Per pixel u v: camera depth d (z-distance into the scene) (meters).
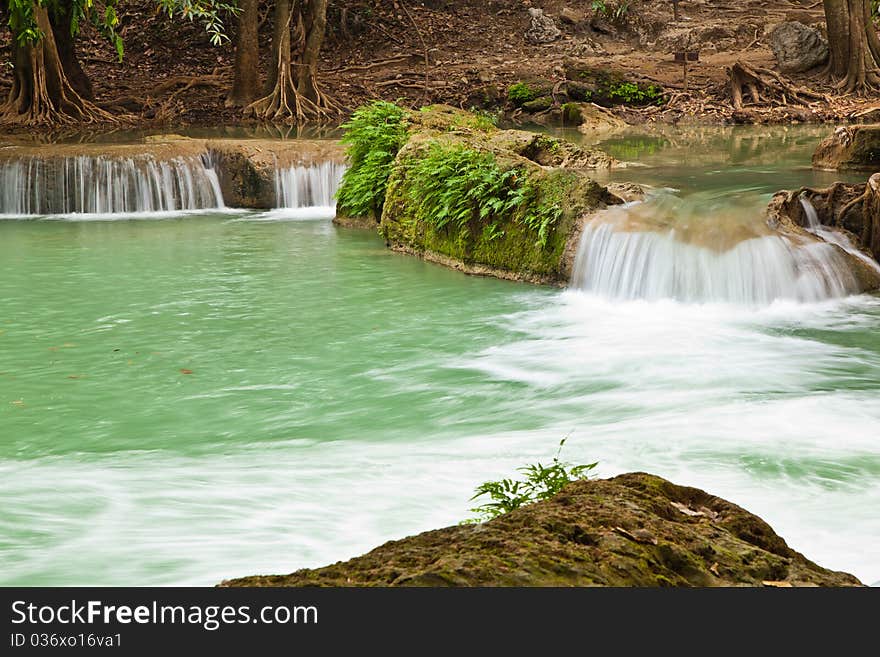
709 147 24.55
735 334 12.09
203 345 11.81
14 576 5.22
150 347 11.74
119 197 21.47
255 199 21.84
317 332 12.35
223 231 19.23
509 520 3.45
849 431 8.48
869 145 19.05
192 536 5.94
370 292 14.39
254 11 33.69
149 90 34.84
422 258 16.66
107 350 11.63
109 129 29.98
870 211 14.59
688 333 12.16
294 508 6.49
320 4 33.75
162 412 9.61
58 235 18.88
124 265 16.17
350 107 34.31
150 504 6.69
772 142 25.75
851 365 10.78
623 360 11.08
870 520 6.27
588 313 13.20
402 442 8.61
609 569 3.15
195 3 24.41
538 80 34.56
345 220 19.77
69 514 6.52
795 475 7.32
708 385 10.12
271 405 9.77
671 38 38.97
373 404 9.77
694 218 14.07
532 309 13.44
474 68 36.78
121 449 8.60
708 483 7.18
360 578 3.16
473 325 12.64
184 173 21.75
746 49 37.69
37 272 15.70
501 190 15.40
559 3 41.91
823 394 9.73
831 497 6.80
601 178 17.80
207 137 27.78
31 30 26.28
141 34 39.00
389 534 5.91
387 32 39.91
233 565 5.35
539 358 11.23
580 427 8.84
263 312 13.27
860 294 13.79
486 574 3.05
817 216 15.08
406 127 19.61
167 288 14.62
